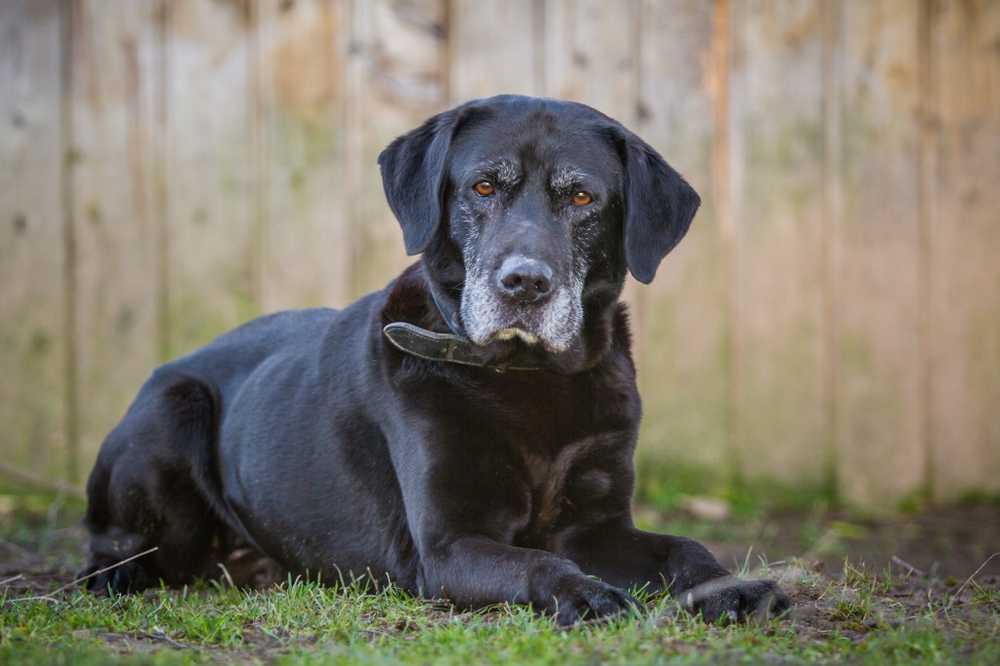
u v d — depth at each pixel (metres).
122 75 11.27
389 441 6.87
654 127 11.51
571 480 6.84
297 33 11.35
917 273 11.77
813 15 11.56
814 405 11.71
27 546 9.70
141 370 11.37
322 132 11.40
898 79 11.66
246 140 11.38
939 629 5.71
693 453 11.66
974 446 11.82
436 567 6.37
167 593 7.20
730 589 5.97
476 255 6.71
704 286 11.58
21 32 11.24
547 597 5.85
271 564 7.91
